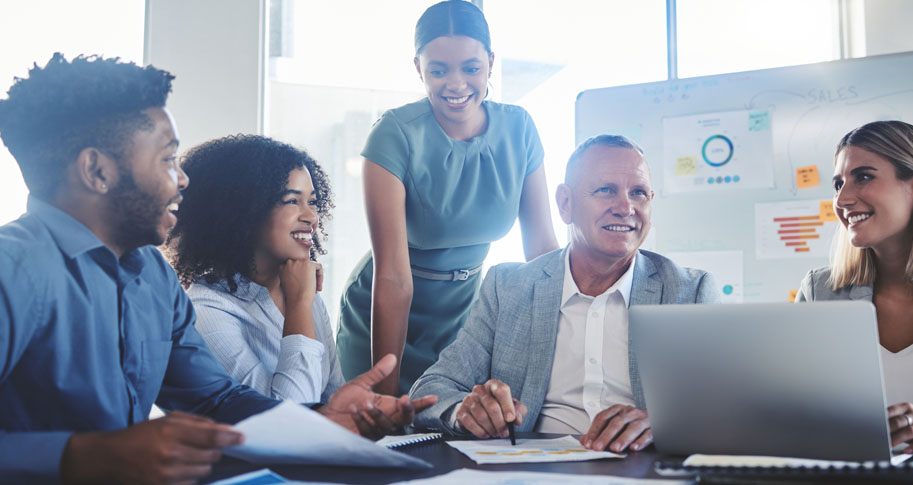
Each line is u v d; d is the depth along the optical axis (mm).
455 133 2197
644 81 2656
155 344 1205
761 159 2520
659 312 1027
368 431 1135
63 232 1027
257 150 1809
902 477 785
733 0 3316
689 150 2588
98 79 1017
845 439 925
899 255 1761
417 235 2252
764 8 3375
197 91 2756
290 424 843
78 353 1027
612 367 1568
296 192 1796
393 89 4887
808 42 3488
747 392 975
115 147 1024
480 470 950
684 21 3203
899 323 1744
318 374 1589
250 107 2773
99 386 1056
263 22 2834
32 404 1007
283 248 1756
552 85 5230
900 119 2406
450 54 2057
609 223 1583
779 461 938
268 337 1704
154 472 749
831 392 923
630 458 1041
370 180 2143
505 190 2271
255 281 1796
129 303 1142
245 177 1748
